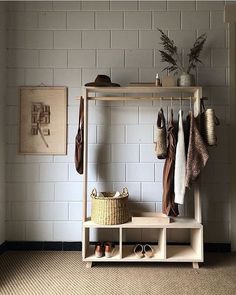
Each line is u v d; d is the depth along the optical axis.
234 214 2.71
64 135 2.74
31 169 2.75
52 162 2.75
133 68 2.76
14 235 2.73
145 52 2.76
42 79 2.77
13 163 2.74
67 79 2.77
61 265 2.40
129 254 2.42
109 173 2.74
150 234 2.72
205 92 2.74
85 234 2.37
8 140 2.74
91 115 2.75
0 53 2.64
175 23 2.76
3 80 2.70
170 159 2.35
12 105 2.76
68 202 2.74
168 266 2.38
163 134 2.34
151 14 2.76
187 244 2.69
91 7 2.77
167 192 2.37
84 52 2.77
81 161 2.48
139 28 2.77
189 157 2.24
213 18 2.75
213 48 2.75
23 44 2.77
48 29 2.77
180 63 2.74
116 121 2.75
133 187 2.74
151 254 2.35
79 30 2.77
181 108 2.72
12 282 2.10
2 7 2.67
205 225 2.72
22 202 2.74
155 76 2.75
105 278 2.17
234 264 2.42
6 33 2.75
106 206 2.32
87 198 2.71
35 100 2.75
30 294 1.94
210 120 2.29
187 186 2.24
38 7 2.78
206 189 2.73
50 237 2.74
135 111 2.75
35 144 2.74
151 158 2.74
